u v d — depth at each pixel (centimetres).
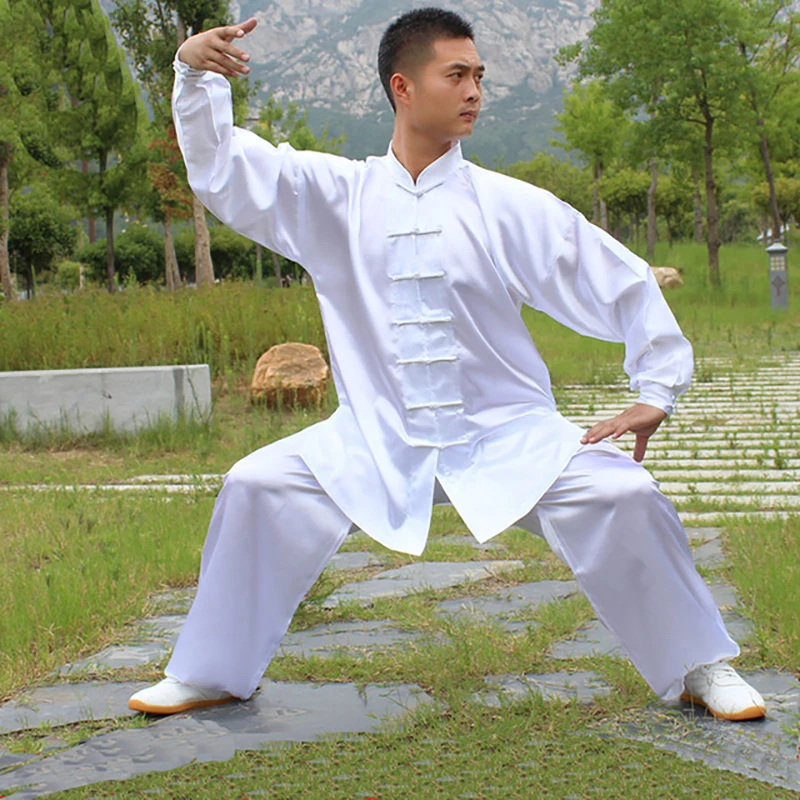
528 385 318
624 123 3838
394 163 318
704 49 2566
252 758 265
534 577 466
